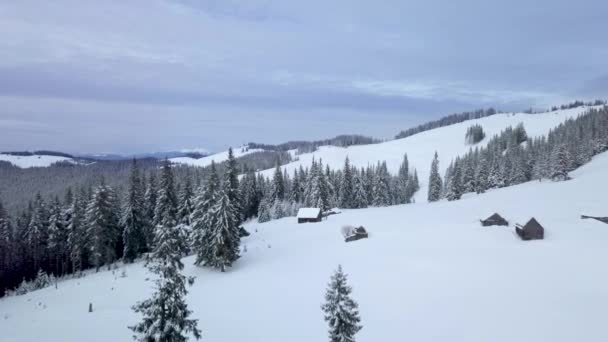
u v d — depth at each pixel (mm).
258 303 37719
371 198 117938
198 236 53500
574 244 50375
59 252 67688
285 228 79625
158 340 15812
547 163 110875
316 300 37250
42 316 37938
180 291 16766
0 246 65688
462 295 36375
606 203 69500
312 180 104812
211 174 59156
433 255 49812
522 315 31656
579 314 31250
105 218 62781
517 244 52812
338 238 64875
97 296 44156
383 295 37688
